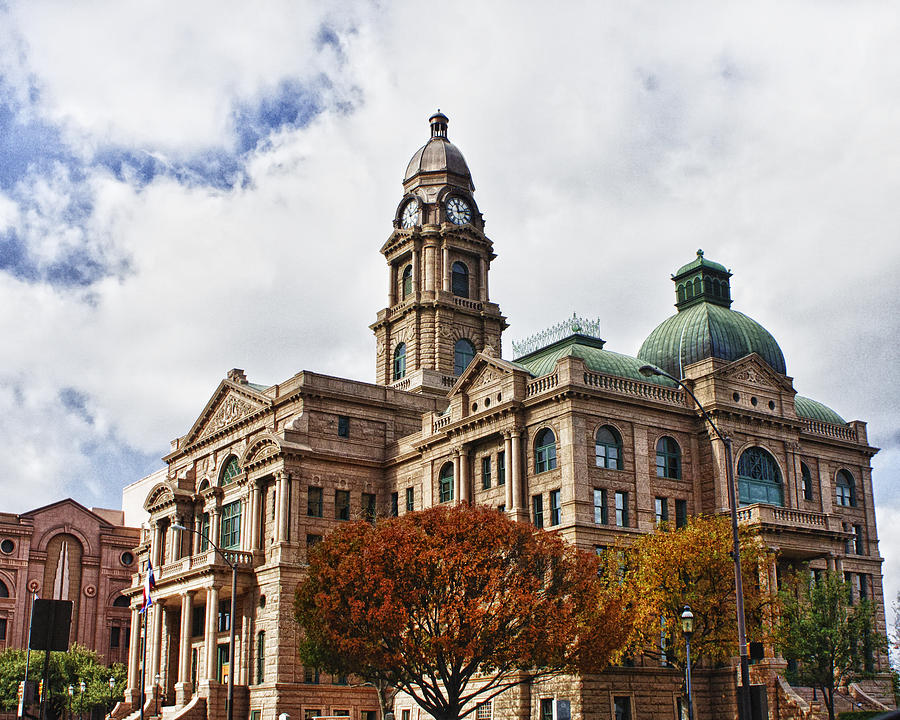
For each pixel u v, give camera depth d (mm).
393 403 100125
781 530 77438
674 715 75438
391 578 61656
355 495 95875
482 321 114000
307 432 94375
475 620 59906
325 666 65688
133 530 141375
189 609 95000
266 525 93875
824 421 91688
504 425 82625
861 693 77625
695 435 83562
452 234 114812
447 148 120312
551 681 73938
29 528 133625
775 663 74000
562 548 64750
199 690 89375
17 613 130250
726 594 65562
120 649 136750
